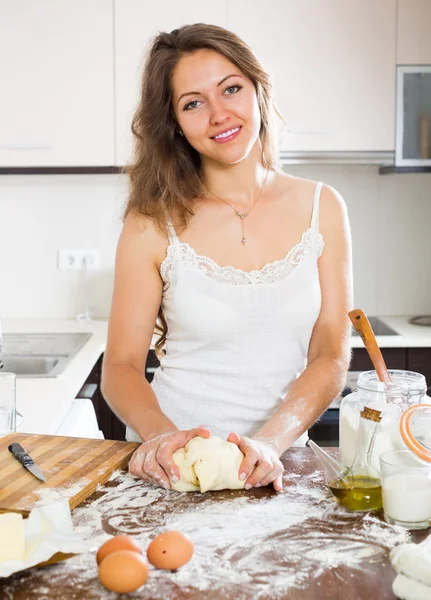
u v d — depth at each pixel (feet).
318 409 4.93
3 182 11.56
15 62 10.29
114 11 10.22
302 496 4.08
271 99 5.34
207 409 5.29
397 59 10.30
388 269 11.76
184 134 5.08
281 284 5.20
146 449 4.32
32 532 3.49
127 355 5.34
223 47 4.85
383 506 3.81
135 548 3.31
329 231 5.38
